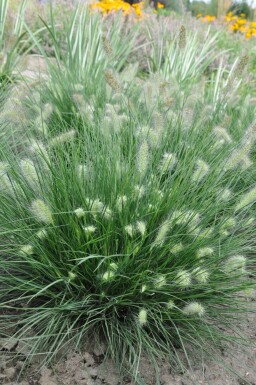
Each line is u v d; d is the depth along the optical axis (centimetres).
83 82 491
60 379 232
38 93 418
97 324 259
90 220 260
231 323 262
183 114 349
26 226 250
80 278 258
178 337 260
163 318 257
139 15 964
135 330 250
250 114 436
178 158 307
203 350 258
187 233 260
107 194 264
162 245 255
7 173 260
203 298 262
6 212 265
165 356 252
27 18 830
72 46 609
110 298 258
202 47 787
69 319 254
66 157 286
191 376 242
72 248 246
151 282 253
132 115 349
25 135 350
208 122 374
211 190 284
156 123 291
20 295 269
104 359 239
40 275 260
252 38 1095
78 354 245
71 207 258
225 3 1295
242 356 259
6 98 426
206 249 249
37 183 261
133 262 251
